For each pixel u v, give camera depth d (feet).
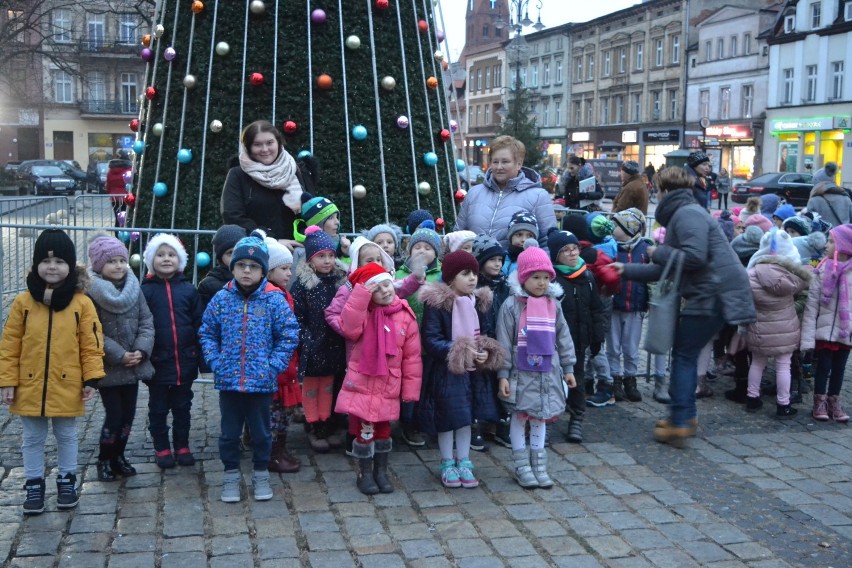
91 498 15.55
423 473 17.48
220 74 25.58
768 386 24.50
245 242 15.69
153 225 26.16
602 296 22.07
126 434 16.63
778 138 155.84
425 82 27.37
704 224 18.58
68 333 14.69
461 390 16.52
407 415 17.57
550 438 19.95
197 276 25.27
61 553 13.35
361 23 26.11
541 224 21.01
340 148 25.71
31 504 14.66
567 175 53.52
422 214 21.11
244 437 18.93
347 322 15.87
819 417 21.71
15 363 14.58
